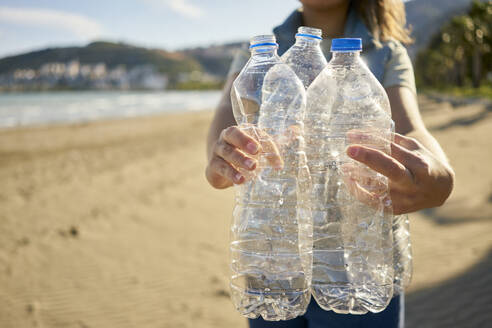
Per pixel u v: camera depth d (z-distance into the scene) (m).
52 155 15.40
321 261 1.18
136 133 23.48
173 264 5.32
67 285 4.86
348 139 1.06
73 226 6.85
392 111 1.31
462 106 32.41
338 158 1.17
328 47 1.40
